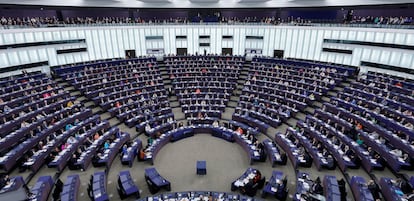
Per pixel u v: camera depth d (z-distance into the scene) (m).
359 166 15.73
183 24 35.94
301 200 12.70
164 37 36.31
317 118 21.44
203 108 24.75
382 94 22.66
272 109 23.45
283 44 34.25
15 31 24.61
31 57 27.17
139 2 34.78
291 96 25.14
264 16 40.25
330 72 27.97
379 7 27.98
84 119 22.09
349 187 14.36
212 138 21.09
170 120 22.22
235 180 15.50
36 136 17.73
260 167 16.89
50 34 28.28
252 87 27.78
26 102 22.17
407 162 14.73
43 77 26.94
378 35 26.08
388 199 12.83
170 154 18.59
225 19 38.81
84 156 16.44
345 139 17.77
